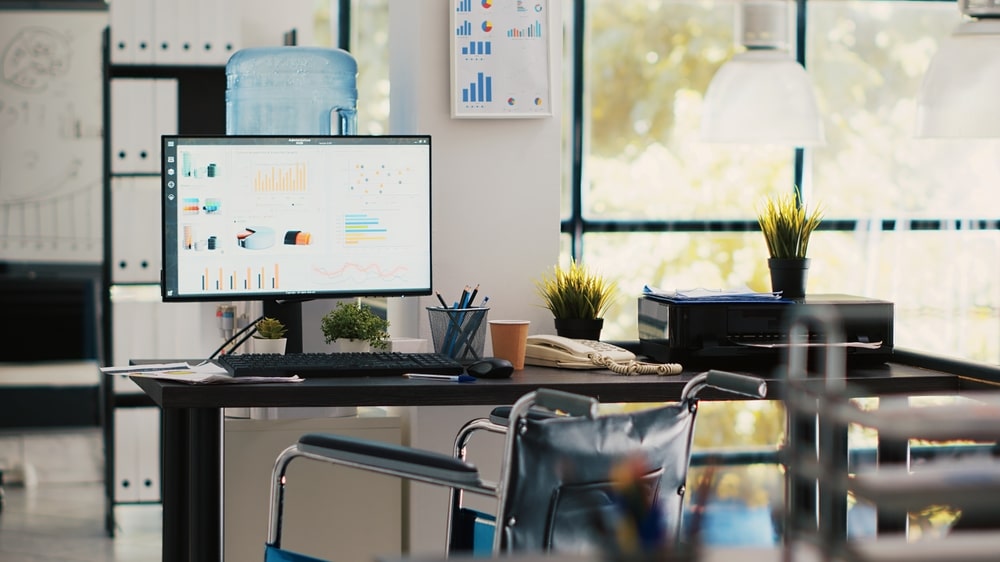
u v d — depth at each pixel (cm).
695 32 420
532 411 246
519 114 311
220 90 446
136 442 448
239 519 296
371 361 265
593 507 191
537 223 316
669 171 420
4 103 548
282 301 289
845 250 418
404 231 292
